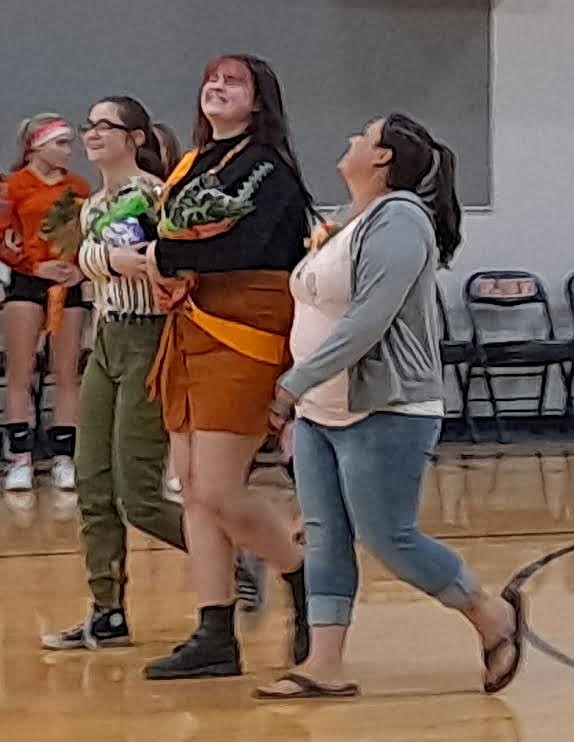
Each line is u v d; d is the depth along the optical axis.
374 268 2.72
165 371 3.06
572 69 8.27
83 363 6.48
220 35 7.84
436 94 8.07
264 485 6.14
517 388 8.09
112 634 3.44
